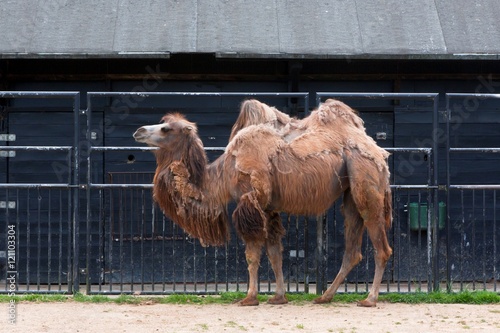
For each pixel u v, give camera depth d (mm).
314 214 13234
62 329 10984
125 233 16500
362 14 17875
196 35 17000
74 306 13195
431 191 14688
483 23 17672
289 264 14930
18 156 17094
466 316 12352
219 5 18047
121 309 12906
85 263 16703
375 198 13094
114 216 16719
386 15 17859
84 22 17438
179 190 12992
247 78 17266
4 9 17812
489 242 17109
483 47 16797
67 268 15789
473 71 17375
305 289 14672
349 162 13070
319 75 17266
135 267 16562
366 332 10859
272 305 13266
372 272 16438
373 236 13234
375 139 17250
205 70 17203
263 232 12758
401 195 17000
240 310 12711
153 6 18000
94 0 18203
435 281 14617
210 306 13211
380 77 17312
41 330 10867
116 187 14547
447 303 13828
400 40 17000
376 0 18391
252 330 10906
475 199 17234
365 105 17234
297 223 14352
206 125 17188
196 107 17172
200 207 13062
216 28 17266
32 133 17141
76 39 16844
